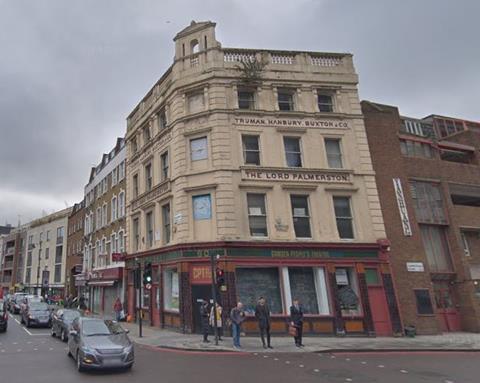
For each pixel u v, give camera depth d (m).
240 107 22.03
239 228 19.69
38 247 68.19
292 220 20.42
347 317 19.20
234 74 22.03
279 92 22.61
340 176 21.61
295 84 22.59
